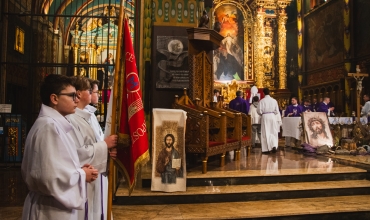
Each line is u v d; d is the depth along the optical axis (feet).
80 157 7.70
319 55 57.00
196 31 20.53
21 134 27.09
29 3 37.45
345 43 49.01
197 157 22.48
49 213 6.43
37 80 38.24
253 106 33.73
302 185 16.61
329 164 20.81
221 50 60.44
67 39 60.70
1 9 26.61
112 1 59.98
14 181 20.47
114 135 8.56
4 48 27.71
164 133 15.43
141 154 8.75
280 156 25.73
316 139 27.63
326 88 53.78
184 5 24.12
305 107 42.57
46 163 6.14
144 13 24.56
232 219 12.96
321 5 55.88
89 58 60.54
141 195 14.67
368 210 14.17
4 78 27.30
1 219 12.89
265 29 59.72
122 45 9.36
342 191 16.39
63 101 7.02
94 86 11.48
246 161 22.27
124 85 9.23
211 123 19.66
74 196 6.42
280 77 58.44
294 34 64.85
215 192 15.11
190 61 21.25
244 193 15.33
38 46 40.11
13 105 33.78
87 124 9.17
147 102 24.03
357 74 28.68
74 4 58.23
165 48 23.71
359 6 47.50
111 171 8.45
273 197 15.61
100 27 62.54
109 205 8.27
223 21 60.95
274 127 28.22
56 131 6.45
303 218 13.61
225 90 57.67
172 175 15.17
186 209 13.98
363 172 18.15
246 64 60.44
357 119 28.45
